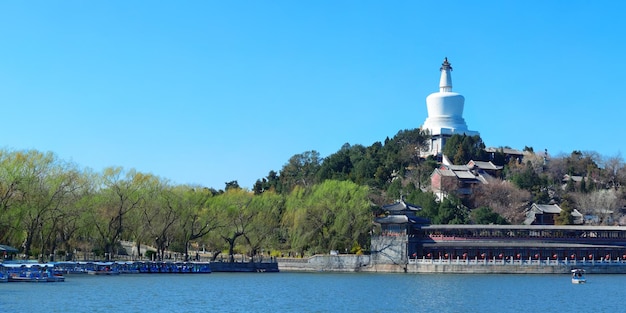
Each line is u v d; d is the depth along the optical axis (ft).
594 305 364.17
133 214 572.10
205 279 512.22
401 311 336.49
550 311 341.00
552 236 654.12
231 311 328.90
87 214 524.93
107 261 552.82
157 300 360.07
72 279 473.67
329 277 558.56
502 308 350.43
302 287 454.81
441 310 341.21
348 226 653.71
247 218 631.56
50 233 521.24
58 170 515.09
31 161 489.67
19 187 479.82
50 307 319.68
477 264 618.03
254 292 415.85
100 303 339.36
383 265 639.35
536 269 612.70
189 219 609.42
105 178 559.38
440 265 620.49
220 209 616.80
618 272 621.31
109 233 564.30
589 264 618.85
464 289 447.83
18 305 323.16
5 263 470.39
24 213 482.28
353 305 356.79
